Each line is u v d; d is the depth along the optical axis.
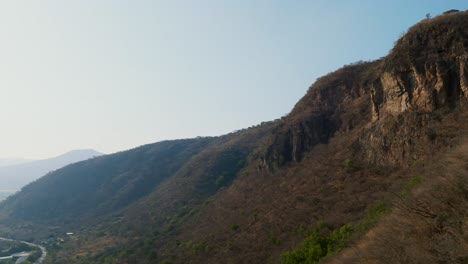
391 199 15.88
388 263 10.03
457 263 7.76
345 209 25.20
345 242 18.00
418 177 16.73
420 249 9.05
